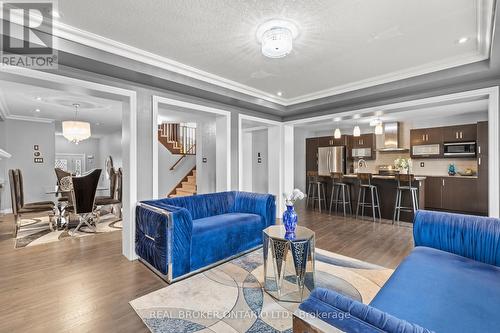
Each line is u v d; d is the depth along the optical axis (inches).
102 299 84.4
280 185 219.0
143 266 112.3
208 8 78.4
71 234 164.2
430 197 250.2
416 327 28.0
